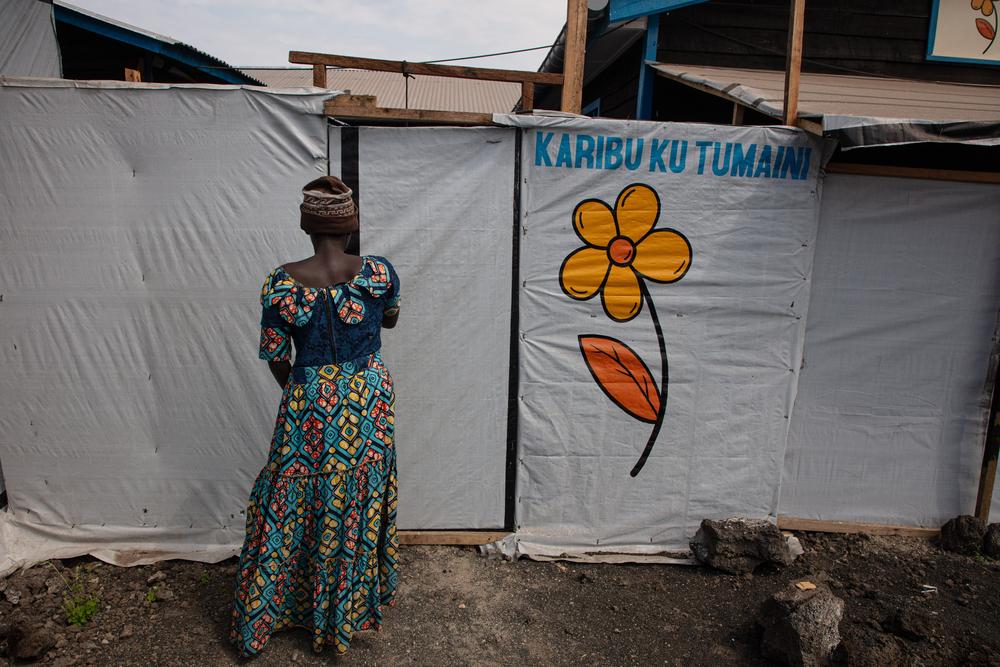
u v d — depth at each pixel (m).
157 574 3.26
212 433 3.43
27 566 3.31
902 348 3.74
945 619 3.15
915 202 3.60
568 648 2.89
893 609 3.22
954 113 3.76
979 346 3.75
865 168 3.54
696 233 3.45
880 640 2.81
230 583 3.27
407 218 3.33
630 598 3.26
